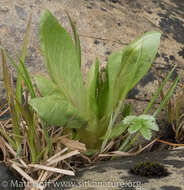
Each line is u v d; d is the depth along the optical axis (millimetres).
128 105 637
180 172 542
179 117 691
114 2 786
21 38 677
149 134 559
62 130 577
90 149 617
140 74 600
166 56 725
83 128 602
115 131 601
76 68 580
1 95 649
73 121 567
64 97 564
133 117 574
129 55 599
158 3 824
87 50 695
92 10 741
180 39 758
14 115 567
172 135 699
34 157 572
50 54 556
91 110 598
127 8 786
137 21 761
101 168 570
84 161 619
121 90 599
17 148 581
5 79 562
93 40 705
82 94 592
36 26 690
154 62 711
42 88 569
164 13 800
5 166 583
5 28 677
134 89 684
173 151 613
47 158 577
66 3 732
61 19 708
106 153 626
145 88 689
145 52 599
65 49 568
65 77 575
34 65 668
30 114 564
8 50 666
